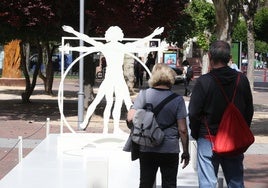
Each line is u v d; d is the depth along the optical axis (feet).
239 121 20.47
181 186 27.84
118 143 38.14
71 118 64.08
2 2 59.98
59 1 60.75
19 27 64.08
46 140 41.93
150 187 21.72
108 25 61.82
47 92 95.45
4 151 41.81
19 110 71.61
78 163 33.78
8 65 114.62
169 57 147.02
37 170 31.76
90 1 60.59
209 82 20.65
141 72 124.77
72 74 158.61
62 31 63.26
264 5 166.61
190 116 20.76
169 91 22.07
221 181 24.89
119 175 31.35
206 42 138.21
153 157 21.50
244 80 20.99
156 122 21.38
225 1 59.41
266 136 53.93
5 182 28.89
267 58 289.53
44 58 115.34
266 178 34.94
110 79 39.70
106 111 39.75
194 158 32.12
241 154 20.93
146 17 62.80
